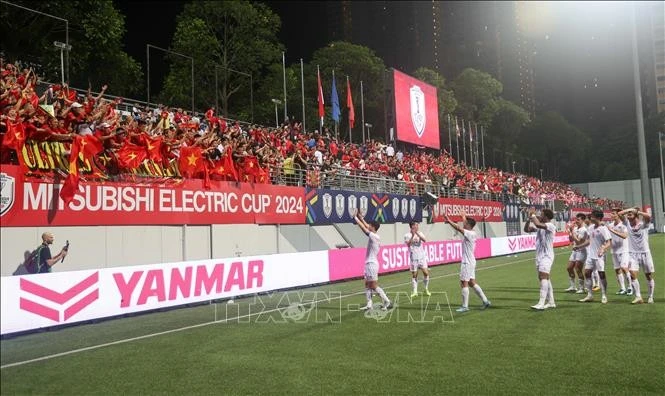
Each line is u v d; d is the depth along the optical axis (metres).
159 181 15.94
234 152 19.12
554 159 109.81
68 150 13.80
